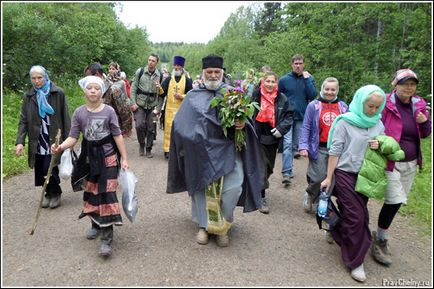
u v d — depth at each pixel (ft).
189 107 13.23
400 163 13.35
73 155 14.47
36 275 11.37
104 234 12.50
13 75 41.63
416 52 36.60
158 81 26.48
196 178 12.94
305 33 45.03
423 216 17.24
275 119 17.03
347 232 12.09
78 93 52.85
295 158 28.43
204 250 13.21
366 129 12.44
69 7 67.62
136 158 26.55
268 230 15.21
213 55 13.23
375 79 39.11
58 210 16.35
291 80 22.11
